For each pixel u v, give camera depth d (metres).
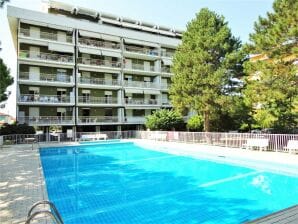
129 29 49.94
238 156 17.94
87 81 40.88
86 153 25.06
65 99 38.69
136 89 44.81
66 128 39.81
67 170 16.95
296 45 21.17
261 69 22.09
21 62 36.25
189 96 29.08
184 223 8.21
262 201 10.34
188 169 16.91
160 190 12.06
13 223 6.91
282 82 20.88
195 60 28.64
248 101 24.16
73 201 10.38
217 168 17.03
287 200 10.44
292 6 21.55
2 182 11.50
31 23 37.12
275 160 15.49
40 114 37.75
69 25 39.81
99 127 42.28
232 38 30.67
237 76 29.59
